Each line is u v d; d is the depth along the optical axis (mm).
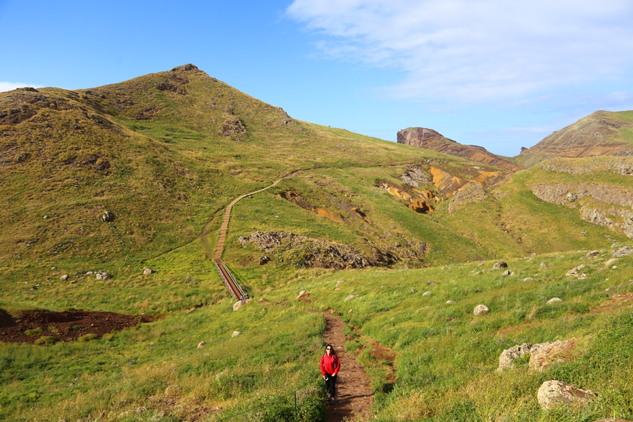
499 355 10453
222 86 189875
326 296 29078
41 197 56094
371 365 13281
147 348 25391
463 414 6477
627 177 85500
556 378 6777
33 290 35750
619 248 20141
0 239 45000
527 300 15117
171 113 145500
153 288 40156
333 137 178500
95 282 40156
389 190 112562
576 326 10391
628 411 4793
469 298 17719
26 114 74938
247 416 8477
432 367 11039
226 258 51031
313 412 8836
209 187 83688
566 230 82750
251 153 125062
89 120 84438
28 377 19312
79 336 26391
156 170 78188
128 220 56969
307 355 15227
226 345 19953
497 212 97062
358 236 70625
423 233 85250
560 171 99250
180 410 10375
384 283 27984
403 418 7469
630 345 6852
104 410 11781
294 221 71688
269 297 34844
